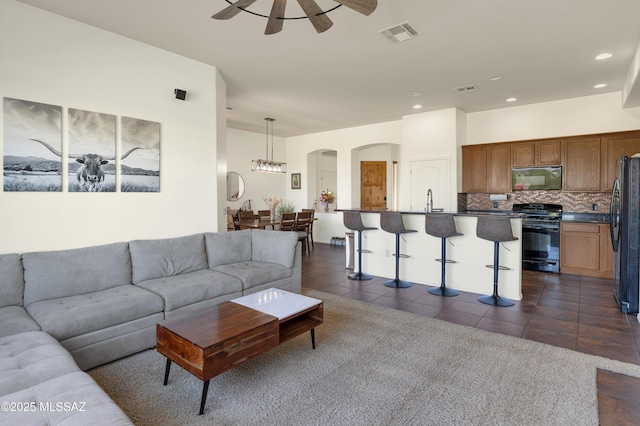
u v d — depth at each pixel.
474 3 2.90
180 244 3.60
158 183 3.80
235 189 8.03
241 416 2.00
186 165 4.04
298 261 4.12
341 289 4.57
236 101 5.82
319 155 9.56
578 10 3.00
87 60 3.26
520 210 6.19
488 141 6.44
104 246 3.11
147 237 3.72
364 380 2.37
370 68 4.35
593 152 5.36
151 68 3.72
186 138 4.04
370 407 2.07
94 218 3.33
